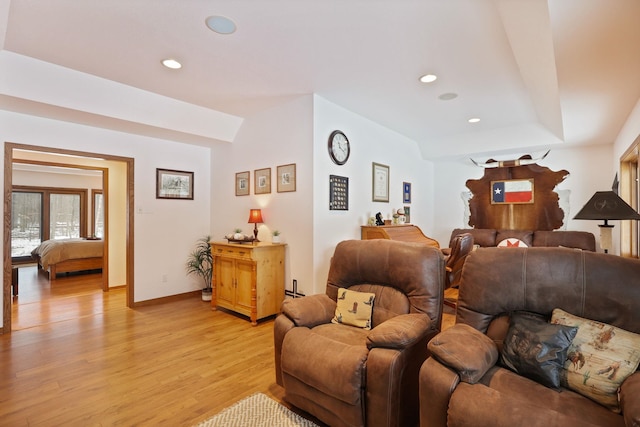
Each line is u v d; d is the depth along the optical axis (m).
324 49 2.55
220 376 2.44
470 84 3.21
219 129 4.33
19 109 3.14
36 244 8.31
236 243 3.84
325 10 2.05
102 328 3.43
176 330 3.38
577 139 4.55
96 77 3.08
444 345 1.55
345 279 2.52
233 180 4.58
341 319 2.31
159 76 3.06
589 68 2.21
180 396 2.17
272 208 4.00
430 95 3.52
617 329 1.48
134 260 4.20
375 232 4.09
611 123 3.70
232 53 2.63
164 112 3.73
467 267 2.00
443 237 6.39
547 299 1.72
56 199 8.56
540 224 5.44
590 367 1.41
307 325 2.21
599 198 2.66
